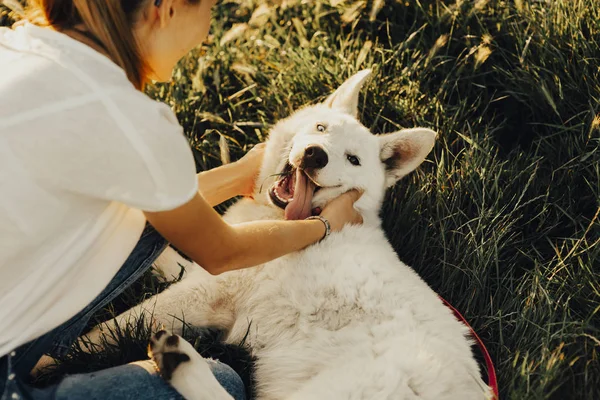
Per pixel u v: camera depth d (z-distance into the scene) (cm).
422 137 285
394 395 200
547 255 303
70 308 172
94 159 152
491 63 373
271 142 302
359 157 283
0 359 165
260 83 387
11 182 150
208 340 265
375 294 239
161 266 296
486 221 299
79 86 153
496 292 279
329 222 263
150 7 168
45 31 160
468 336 247
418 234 311
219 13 448
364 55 358
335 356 230
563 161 322
